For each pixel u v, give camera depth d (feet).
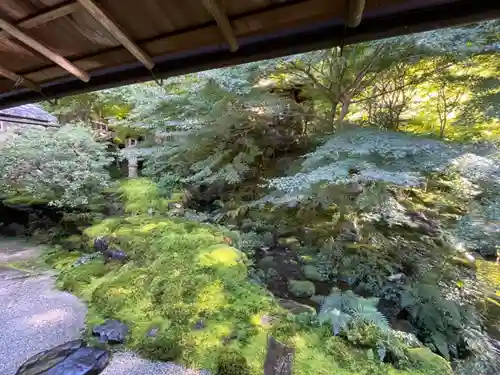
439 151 8.11
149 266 10.27
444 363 6.34
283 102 13.12
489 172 7.58
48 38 4.00
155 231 12.82
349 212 11.13
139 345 7.14
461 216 9.26
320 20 3.31
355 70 11.64
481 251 10.00
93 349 7.00
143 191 17.43
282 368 5.10
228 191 16.71
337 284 10.14
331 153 9.43
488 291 8.64
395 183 7.98
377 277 9.91
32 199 18.67
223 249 10.54
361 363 6.22
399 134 9.48
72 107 24.50
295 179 9.07
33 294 10.20
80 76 4.75
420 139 8.91
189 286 8.74
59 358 6.61
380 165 8.61
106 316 8.41
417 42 8.66
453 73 10.28
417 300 8.66
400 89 11.87
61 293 10.27
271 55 3.91
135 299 8.83
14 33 3.74
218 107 12.87
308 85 13.42
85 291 10.10
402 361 6.31
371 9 3.11
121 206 17.65
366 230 11.07
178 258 10.27
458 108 11.09
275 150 15.47
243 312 7.70
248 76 11.93
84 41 4.06
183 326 7.44
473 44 8.48
